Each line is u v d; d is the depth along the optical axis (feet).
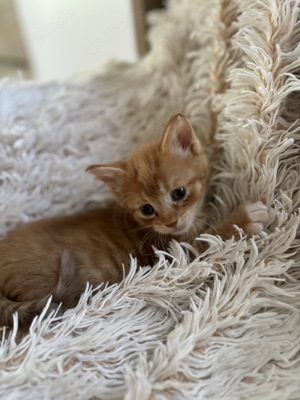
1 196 0.78
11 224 0.77
